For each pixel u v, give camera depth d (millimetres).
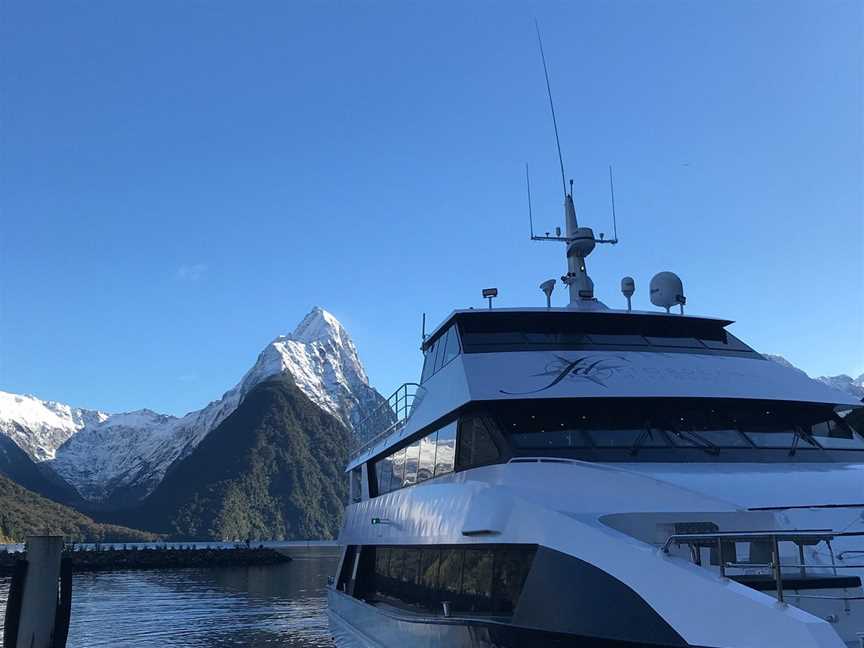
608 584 6723
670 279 14523
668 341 12539
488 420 10195
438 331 13195
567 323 12484
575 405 10258
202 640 25219
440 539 9938
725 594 5863
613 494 8086
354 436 20453
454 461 10781
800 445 10289
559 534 7441
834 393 11328
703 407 10539
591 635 6680
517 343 11930
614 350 11766
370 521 15258
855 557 6957
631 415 10242
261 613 34312
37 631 10422
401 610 11695
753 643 5562
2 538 193750
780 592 5715
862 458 10359
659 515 7301
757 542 6926
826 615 6312
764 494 7945
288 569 86938
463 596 9258
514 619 7641
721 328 13258
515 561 8133
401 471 14055
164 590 50969
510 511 8312
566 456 9508
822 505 7809
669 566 6312
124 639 25625
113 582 61938
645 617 6324
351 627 15477
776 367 11977
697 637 5922
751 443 10086
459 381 10953
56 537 10844
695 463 9477
